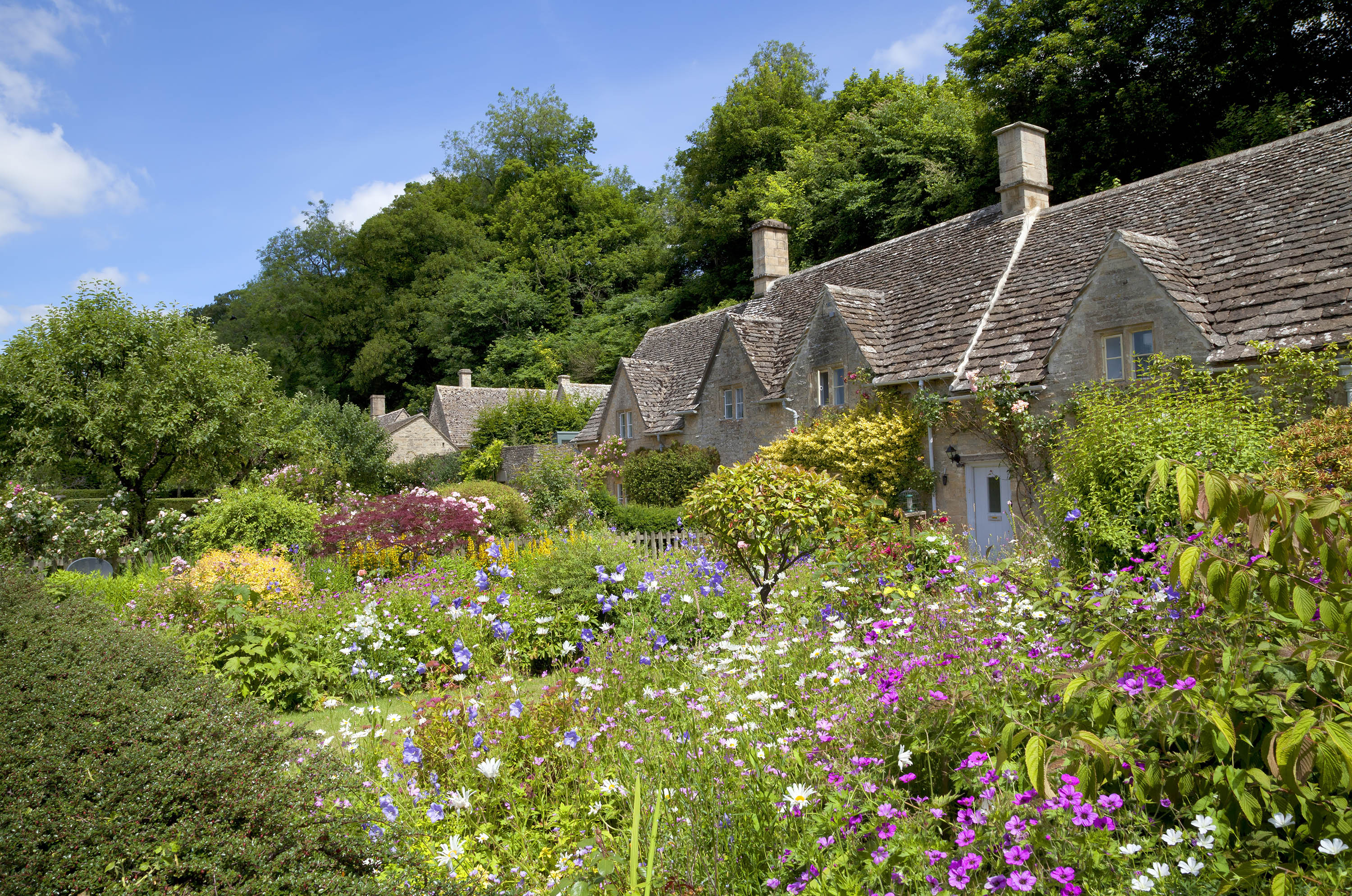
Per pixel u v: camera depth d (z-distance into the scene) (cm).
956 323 1520
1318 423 830
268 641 730
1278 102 2097
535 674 815
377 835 328
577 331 5400
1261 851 238
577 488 2239
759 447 1778
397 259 6081
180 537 1596
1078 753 256
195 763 335
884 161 3391
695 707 446
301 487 2102
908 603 607
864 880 262
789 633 605
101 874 279
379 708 679
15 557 1331
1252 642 311
